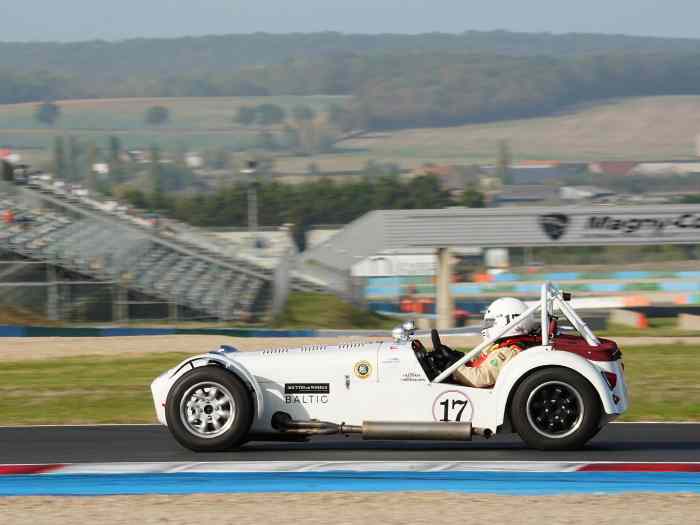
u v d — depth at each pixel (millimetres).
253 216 170125
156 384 30000
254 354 30016
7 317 111062
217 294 125625
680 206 121375
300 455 29297
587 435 27953
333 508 22969
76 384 57250
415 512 22547
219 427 29000
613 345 29203
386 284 132875
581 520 21703
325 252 136500
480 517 22016
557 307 30062
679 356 71688
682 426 36062
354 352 29312
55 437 35188
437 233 123500
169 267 131750
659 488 24688
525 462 27672
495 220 122750
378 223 128875
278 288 123125
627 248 127375
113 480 26438
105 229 139250
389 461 28172
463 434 28188
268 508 23062
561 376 27922
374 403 28844
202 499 24062
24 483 26359
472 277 128750
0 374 66438
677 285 124062
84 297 117125
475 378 28938
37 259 116188
